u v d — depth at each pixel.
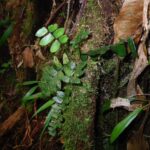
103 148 1.61
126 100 1.45
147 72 1.51
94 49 1.44
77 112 1.49
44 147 1.75
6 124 1.80
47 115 1.64
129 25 1.42
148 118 1.52
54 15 1.69
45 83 1.52
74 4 1.60
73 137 1.52
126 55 1.48
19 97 1.88
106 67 1.52
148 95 1.49
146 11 1.37
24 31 1.80
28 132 1.78
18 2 1.81
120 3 1.47
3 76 1.92
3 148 1.84
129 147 1.51
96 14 1.46
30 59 1.77
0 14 1.87
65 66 1.47
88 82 1.46
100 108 1.57
